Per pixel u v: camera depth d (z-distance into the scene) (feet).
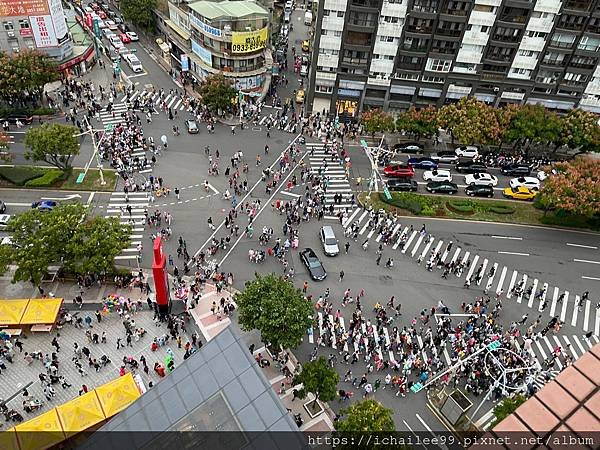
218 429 78.95
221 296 183.21
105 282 183.32
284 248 205.46
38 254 164.96
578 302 198.39
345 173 257.75
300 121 298.35
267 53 350.02
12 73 261.65
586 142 269.03
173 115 292.20
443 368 164.55
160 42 359.05
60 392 147.74
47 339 162.09
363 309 185.88
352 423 122.83
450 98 299.38
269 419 78.79
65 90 301.43
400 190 250.37
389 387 158.92
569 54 276.41
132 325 167.02
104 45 362.74
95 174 238.07
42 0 279.49
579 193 215.10
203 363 85.40
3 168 234.58
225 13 289.12
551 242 227.20
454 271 205.05
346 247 208.33
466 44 276.21
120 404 134.62
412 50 279.49
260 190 239.09
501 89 293.64
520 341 179.63
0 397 145.07
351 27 270.87
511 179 265.34
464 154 278.67
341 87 295.69
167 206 223.92
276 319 146.72
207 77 298.97
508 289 201.05
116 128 270.87
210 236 210.18
